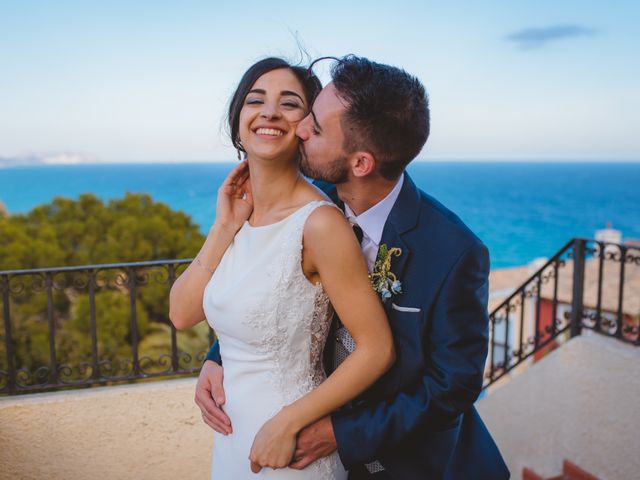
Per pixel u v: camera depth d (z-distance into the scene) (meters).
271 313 1.17
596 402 3.03
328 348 1.36
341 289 1.12
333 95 1.11
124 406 2.33
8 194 130.00
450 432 1.28
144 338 11.76
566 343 3.22
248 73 1.21
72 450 2.29
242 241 1.26
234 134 1.29
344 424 1.15
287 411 1.14
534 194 117.69
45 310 12.62
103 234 15.25
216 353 1.49
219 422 1.32
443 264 1.14
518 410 3.57
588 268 11.95
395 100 1.07
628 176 188.50
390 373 1.21
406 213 1.20
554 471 3.32
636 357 2.80
